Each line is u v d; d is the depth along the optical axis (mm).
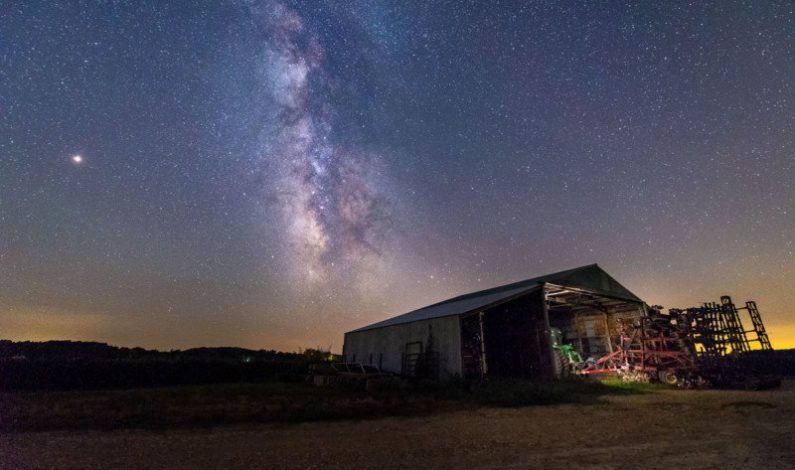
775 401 11695
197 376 20547
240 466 5617
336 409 10945
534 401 12750
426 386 16078
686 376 16734
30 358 17656
